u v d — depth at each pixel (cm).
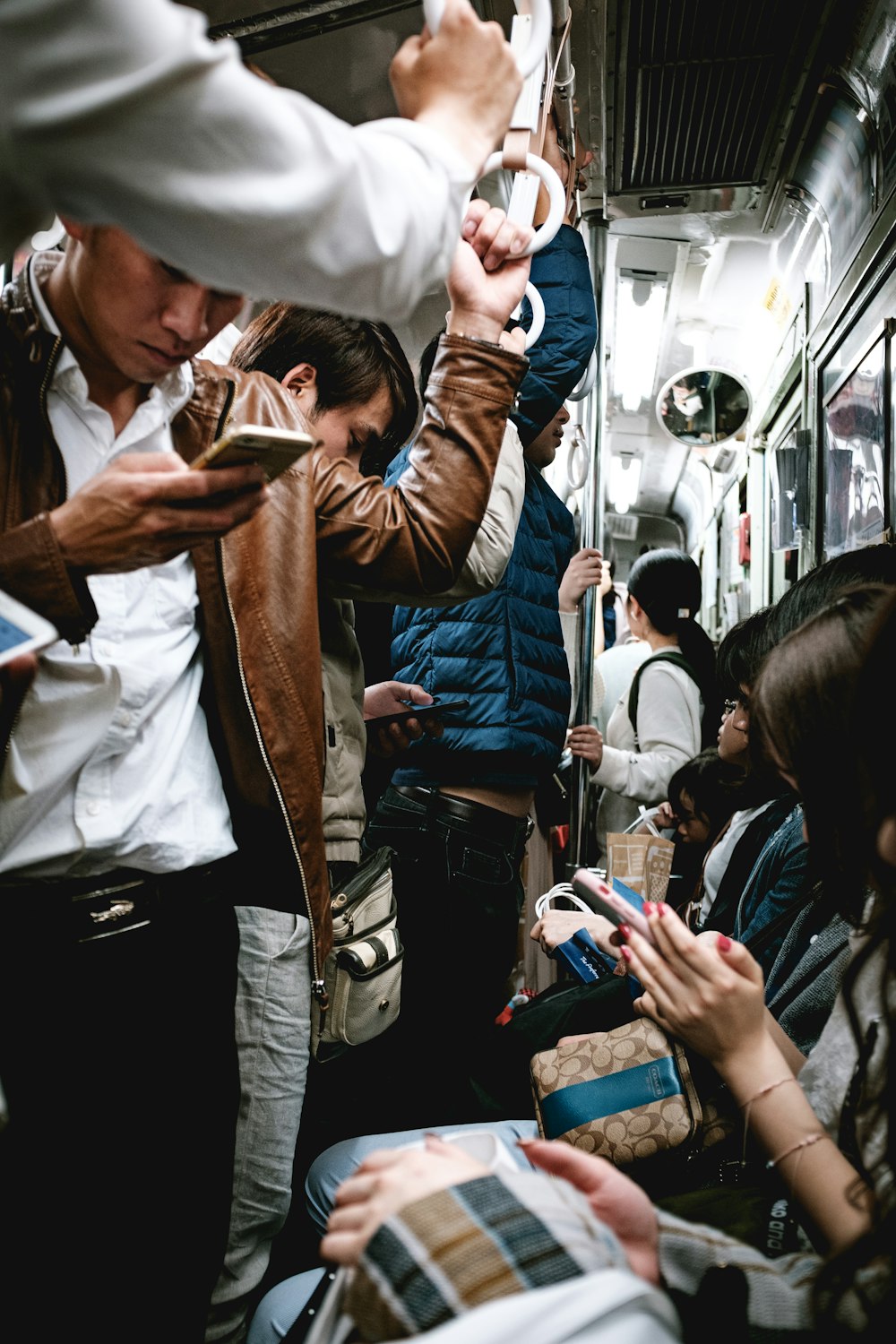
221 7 221
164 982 134
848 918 126
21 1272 126
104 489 102
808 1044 142
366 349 189
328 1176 174
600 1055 148
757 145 444
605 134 424
